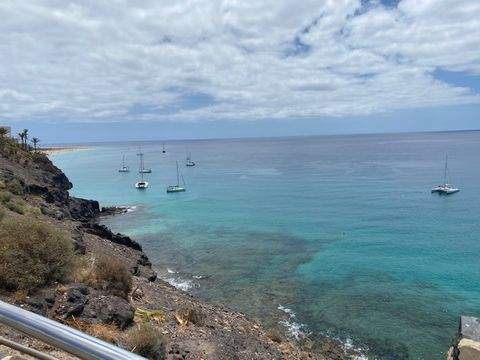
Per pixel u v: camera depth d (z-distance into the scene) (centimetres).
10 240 1312
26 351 374
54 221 3078
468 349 1388
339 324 2527
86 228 3681
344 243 4666
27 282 1255
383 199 7944
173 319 1689
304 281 3334
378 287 3200
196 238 4962
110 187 11025
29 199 3853
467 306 2831
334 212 6700
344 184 10244
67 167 18050
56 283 1373
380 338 2350
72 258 1478
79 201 6400
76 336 265
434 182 10081
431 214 6419
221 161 19850
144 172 14675
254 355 1659
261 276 3456
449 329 2475
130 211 7169
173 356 1300
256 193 9144
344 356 2148
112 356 239
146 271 2869
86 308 1328
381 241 4753
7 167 4850
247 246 4528
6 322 309
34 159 6819
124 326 1383
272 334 2117
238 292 3059
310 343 2256
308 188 9725
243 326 2138
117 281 1681
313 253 4231
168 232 5359
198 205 7662
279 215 6506
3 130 6856
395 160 17238
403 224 5709
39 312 1178
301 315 2655
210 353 1434
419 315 2677
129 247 3750
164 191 9888
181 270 3628
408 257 4097
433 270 3666
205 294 3009
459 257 4097
